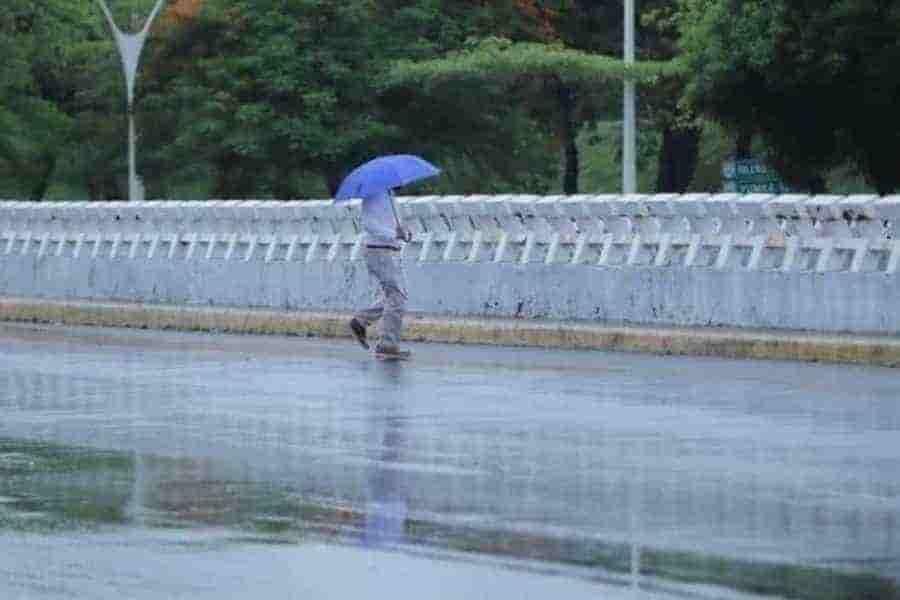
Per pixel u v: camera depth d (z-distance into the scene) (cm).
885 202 4947
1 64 11925
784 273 5047
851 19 7744
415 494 2548
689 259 5353
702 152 12325
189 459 2906
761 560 2070
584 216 5644
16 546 2189
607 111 11738
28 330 6075
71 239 7338
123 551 2155
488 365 4525
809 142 8419
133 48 9306
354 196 4684
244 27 10662
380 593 1911
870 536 2211
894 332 4812
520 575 1997
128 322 6328
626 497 2503
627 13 9062
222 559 2105
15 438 3169
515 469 2762
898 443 3008
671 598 1872
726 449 2953
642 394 3788
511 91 11000
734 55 7988
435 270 5922
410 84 10419
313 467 2808
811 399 3675
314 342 5438
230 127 10644
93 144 11862
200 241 6825
